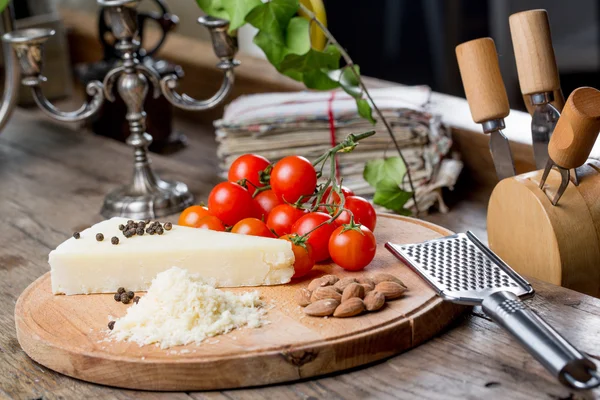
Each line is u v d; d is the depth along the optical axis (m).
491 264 1.25
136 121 1.74
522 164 1.69
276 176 1.36
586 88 1.17
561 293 1.25
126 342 1.12
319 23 1.59
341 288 1.19
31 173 2.07
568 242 1.28
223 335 1.12
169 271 1.17
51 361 1.14
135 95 1.71
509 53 3.47
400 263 1.31
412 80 3.79
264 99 1.87
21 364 1.18
